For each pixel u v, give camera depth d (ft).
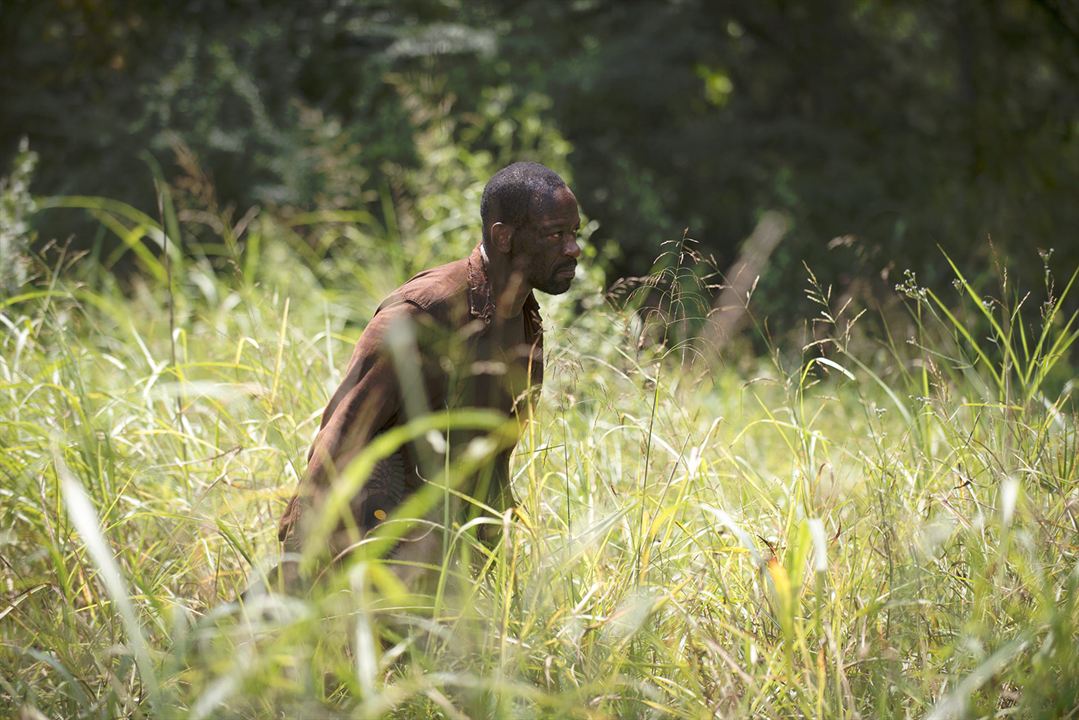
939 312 25.16
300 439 17.12
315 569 12.13
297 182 39.68
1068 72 46.06
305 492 12.12
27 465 15.66
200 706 9.89
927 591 12.81
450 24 46.39
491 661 11.55
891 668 12.01
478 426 12.84
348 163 39.32
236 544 13.16
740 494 14.79
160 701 9.98
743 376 23.57
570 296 23.75
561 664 11.70
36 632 13.43
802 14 49.52
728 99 49.60
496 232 12.77
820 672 11.19
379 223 40.98
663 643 12.23
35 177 44.70
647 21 47.55
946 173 46.70
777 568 11.07
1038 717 11.26
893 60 50.39
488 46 45.01
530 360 12.62
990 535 13.34
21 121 46.24
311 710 10.53
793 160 46.57
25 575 14.97
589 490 14.21
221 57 43.83
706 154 46.03
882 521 13.24
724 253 45.78
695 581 13.26
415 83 43.01
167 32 47.60
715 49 48.11
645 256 45.06
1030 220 42.96
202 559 15.24
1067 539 13.52
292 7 48.19
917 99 49.21
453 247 30.58
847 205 44.47
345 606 11.87
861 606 12.85
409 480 12.76
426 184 33.83
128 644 12.85
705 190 46.21
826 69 49.83
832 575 13.06
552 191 12.66
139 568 14.48
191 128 43.04
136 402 18.89
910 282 16.24
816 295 16.07
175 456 17.61
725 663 11.86
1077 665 11.59
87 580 14.46
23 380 17.90
